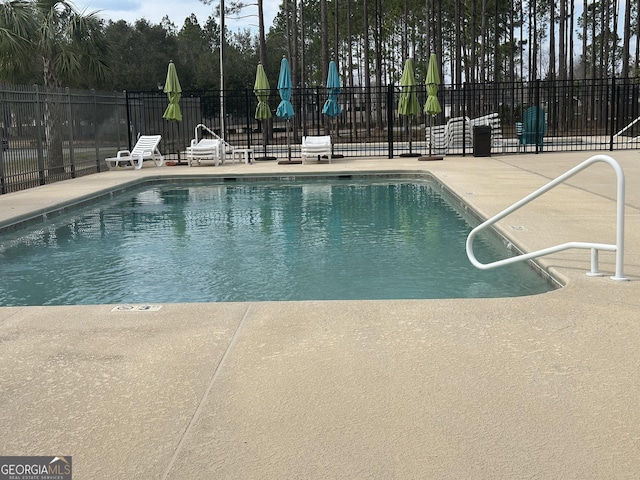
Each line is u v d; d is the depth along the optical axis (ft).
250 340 13.23
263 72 66.44
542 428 9.23
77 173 55.52
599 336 12.96
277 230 31.55
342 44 176.96
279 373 11.47
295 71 115.75
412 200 40.86
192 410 10.08
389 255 25.34
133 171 59.52
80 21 61.52
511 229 25.58
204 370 11.69
